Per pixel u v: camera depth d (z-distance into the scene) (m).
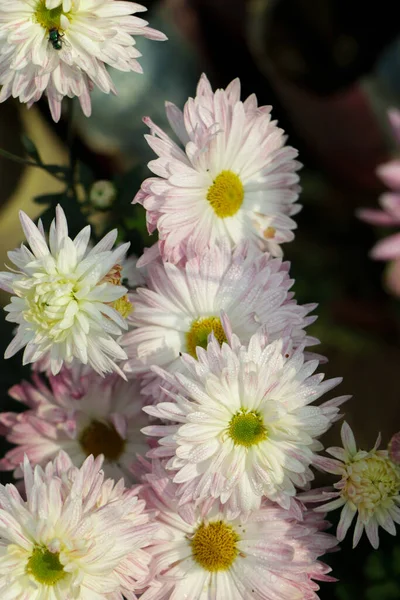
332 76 0.80
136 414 0.66
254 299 0.63
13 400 0.72
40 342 0.61
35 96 0.64
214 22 0.85
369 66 0.81
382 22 0.81
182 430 0.61
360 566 0.69
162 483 0.62
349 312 0.85
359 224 0.86
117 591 0.61
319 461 0.62
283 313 0.63
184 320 0.64
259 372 0.61
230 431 0.62
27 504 0.61
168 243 0.63
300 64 0.80
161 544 0.63
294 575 0.62
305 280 0.83
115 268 0.62
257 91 0.85
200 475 0.62
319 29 0.81
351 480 0.62
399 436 0.62
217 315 0.64
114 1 0.63
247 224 0.65
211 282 0.63
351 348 0.85
